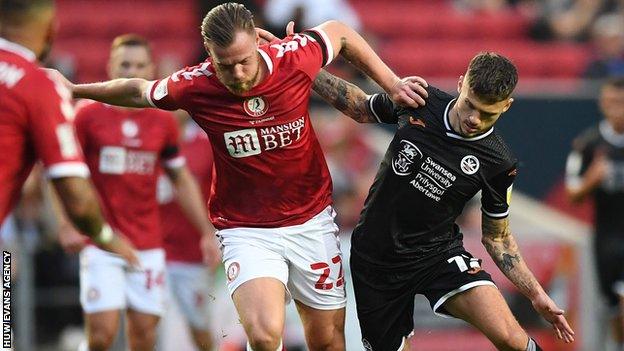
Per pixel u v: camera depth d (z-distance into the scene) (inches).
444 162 754.8
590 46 2140.7
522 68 2080.5
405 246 775.1
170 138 1079.0
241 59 693.9
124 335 1232.8
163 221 1227.2
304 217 774.5
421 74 2033.7
